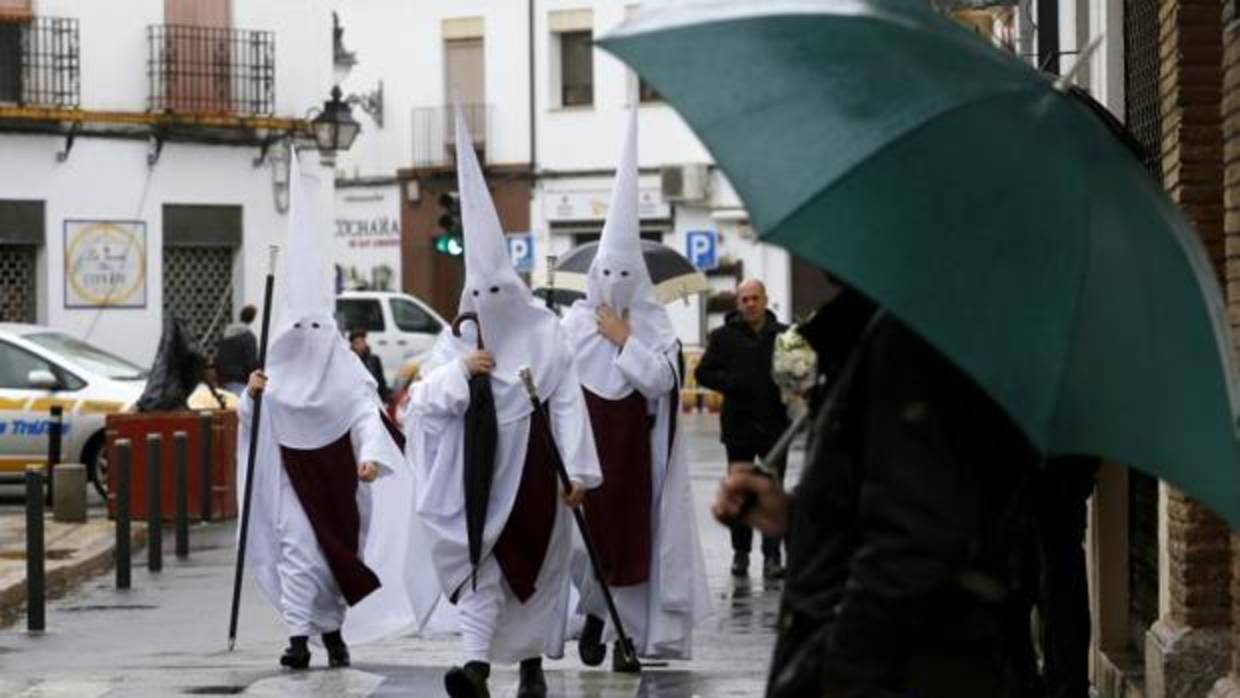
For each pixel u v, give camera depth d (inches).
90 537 1044.5
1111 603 623.5
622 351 660.1
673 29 253.8
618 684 621.9
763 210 236.5
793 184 237.3
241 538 684.1
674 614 660.7
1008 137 242.4
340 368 673.6
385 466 666.2
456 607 594.9
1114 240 245.9
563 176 2539.4
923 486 240.7
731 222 2439.7
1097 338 241.3
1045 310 236.7
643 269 676.7
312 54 2004.2
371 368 1612.9
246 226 1973.4
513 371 584.7
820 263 233.5
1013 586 255.9
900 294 231.5
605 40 256.4
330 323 680.4
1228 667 506.6
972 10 960.3
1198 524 511.8
